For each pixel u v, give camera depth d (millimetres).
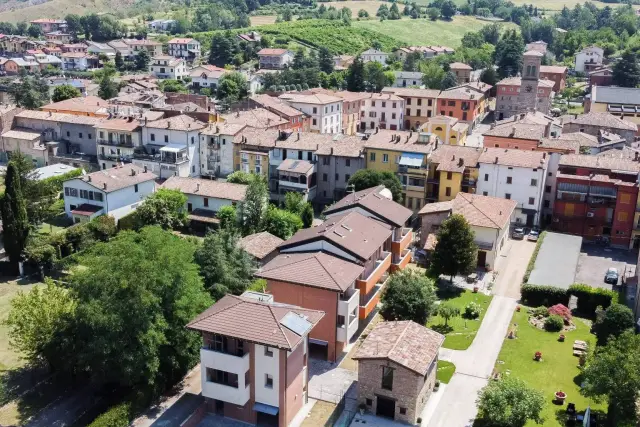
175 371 66375
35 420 61562
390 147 117750
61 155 147250
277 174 125688
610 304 79000
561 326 77250
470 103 185125
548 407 61312
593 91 184250
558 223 111562
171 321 64062
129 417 58906
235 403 58219
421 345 61219
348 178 120812
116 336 59781
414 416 58625
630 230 105875
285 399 57438
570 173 112562
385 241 80250
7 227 95000
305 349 60875
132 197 114438
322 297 67188
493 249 93812
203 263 77688
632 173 108500
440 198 114375
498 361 69938
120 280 60531
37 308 65812
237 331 56594
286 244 74375
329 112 170875
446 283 89562
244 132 131750
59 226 111500
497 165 111438
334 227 74938
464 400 62781
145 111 150625
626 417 54750
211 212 113812
